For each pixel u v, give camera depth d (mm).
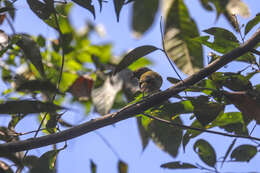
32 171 4910
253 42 4465
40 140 4754
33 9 5172
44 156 5012
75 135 4793
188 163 5324
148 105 4809
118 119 4840
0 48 5270
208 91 5402
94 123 4789
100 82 4117
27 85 3639
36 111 3750
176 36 3201
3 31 5477
